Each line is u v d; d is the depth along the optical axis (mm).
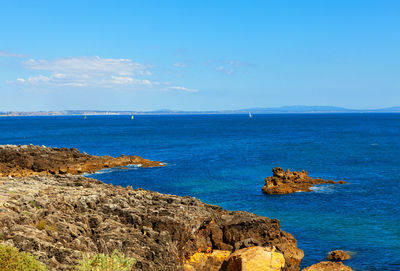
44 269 17000
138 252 23016
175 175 70750
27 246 19000
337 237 36812
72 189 33250
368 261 31219
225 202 50812
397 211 45594
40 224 22688
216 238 30734
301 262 31406
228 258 24938
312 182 61562
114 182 64875
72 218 25281
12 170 66562
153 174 72125
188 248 28609
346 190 56938
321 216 43875
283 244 31062
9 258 15977
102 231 24234
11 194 29047
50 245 19656
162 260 23375
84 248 21297
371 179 65750
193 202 33781
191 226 28875
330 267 26906
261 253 24750
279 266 24453
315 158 92125
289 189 56094
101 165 78250
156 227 27469
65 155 80688
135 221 27500
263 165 81812
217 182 64000
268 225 32188
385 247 34156
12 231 20469
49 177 41188
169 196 35969
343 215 44156
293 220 42469
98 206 29094
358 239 36219
